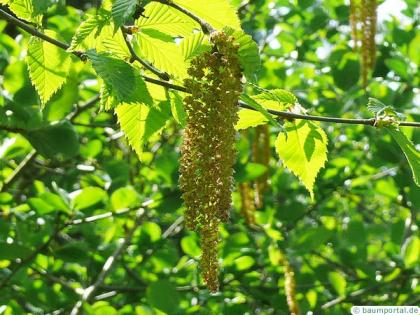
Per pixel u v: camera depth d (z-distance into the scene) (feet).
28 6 1.58
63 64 1.61
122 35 1.54
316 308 3.01
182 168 1.42
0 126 2.29
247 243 2.80
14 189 3.12
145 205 2.48
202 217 1.41
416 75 3.30
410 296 3.15
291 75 3.51
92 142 3.11
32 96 2.36
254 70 1.43
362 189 3.36
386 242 3.47
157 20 1.51
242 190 2.42
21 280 2.63
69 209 2.48
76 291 2.64
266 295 2.93
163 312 2.62
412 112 3.17
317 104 3.25
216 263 1.41
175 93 1.58
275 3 3.42
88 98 3.15
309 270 3.07
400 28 3.27
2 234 2.54
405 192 3.21
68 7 2.91
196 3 1.48
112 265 2.59
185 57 1.54
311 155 1.66
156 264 2.98
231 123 1.42
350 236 3.19
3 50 2.86
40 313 2.87
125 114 1.60
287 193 3.43
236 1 2.60
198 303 3.02
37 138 2.31
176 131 3.24
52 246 2.75
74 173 3.25
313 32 3.43
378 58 3.37
